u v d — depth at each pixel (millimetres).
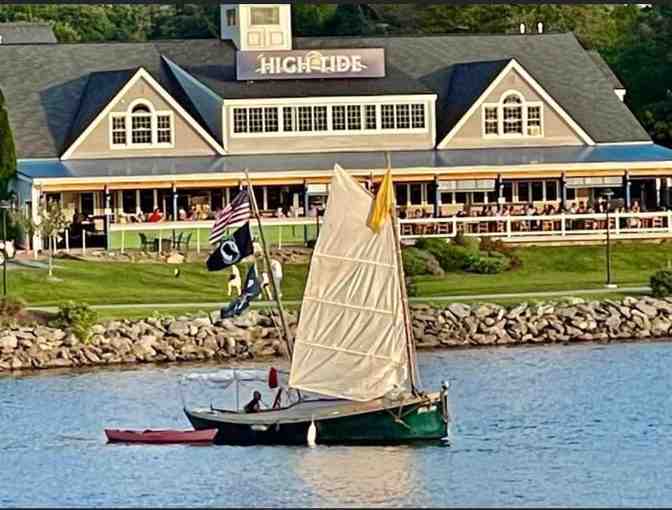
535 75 186250
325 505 88188
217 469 96125
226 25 184500
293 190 170375
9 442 104125
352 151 175000
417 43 187750
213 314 137750
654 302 143875
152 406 114062
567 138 178875
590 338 140500
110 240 160875
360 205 102688
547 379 122188
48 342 132375
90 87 177500
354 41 185750
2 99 167125
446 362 130750
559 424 106688
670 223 167000
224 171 167500
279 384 106312
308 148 174500
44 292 143750
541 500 88375
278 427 101375
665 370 125375
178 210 169250
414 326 138750
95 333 133500
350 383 102188
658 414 109312
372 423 101062
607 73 192625
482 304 142875
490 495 89688
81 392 119938
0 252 145250
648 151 177125
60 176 164125
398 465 96250
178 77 179125
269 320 137125
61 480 94688
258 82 176125
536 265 158875
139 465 97625
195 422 103188
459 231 163750
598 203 171875
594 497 89125
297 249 158250
